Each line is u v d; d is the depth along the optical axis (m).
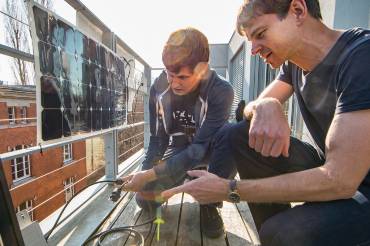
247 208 1.51
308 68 0.84
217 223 1.19
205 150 1.38
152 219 1.29
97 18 1.78
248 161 0.98
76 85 1.39
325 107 0.83
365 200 0.66
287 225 0.68
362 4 1.81
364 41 0.69
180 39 1.16
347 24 1.84
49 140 1.14
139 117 3.13
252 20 0.77
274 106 0.92
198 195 0.77
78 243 1.11
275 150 0.86
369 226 0.62
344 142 0.61
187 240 1.16
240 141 0.98
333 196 0.63
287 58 0.81
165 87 1.56
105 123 1.83
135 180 1.23
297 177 0.66
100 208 1.49
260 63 4.75
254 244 1.13
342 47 0.75
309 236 0.64
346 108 0.64
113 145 2.05
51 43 1.15
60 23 1.22
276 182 0.68
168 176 1.29
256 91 4.88
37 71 1.05
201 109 1.47
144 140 3.42
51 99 1.15
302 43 0.77
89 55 1.55
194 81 1.28
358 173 0.60
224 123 1.41
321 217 0.64
